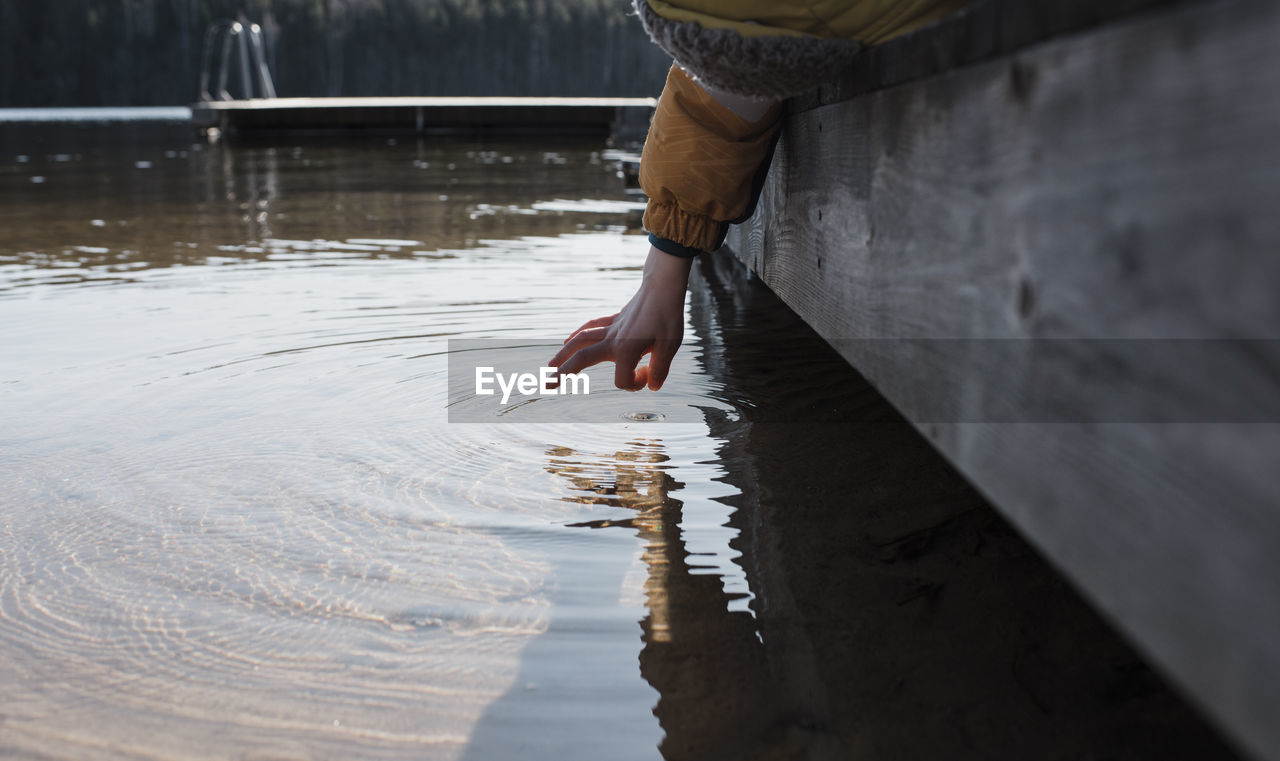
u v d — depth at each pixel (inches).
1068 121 21.5
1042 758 30.8
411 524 49.8
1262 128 15.4
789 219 56.3
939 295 29.9
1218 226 16.4
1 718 34.8
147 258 136.4
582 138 495.8
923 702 34.0
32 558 46.5
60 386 73.7
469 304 101.8
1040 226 22.9
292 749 32.8
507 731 33.6
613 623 40.3
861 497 51.9
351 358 81.0
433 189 244.2
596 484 54.7
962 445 28.1
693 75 43.2
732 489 53.6
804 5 38.4
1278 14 14.9
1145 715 32.4
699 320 95.6
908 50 32.7
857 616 40.1
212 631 40.2
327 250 143.6
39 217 186.9
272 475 56.2
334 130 513.3
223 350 83.7
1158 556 18.1
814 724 33.3
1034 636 37.7
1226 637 16.2
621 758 32.1
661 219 48.5
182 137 520.4
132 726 34.3
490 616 41.0
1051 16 21.9
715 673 36.6
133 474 56.5
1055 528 22.2
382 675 37.0
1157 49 18.0
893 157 35.1
